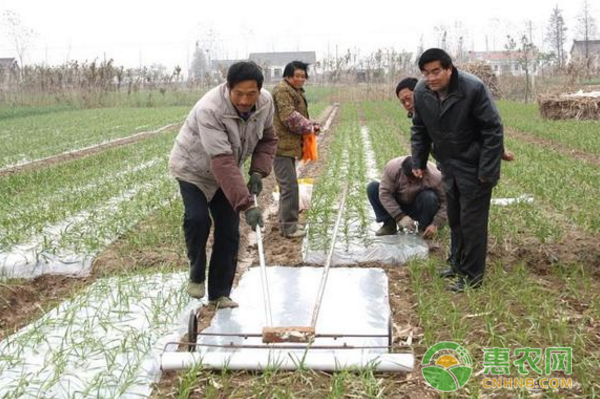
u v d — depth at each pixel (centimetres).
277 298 548
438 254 652
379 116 2591
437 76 505
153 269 611
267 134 499
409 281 592
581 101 2066
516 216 755
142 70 5356
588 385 381
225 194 443
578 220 728
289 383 390
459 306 510
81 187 1009
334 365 402
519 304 512
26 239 702
